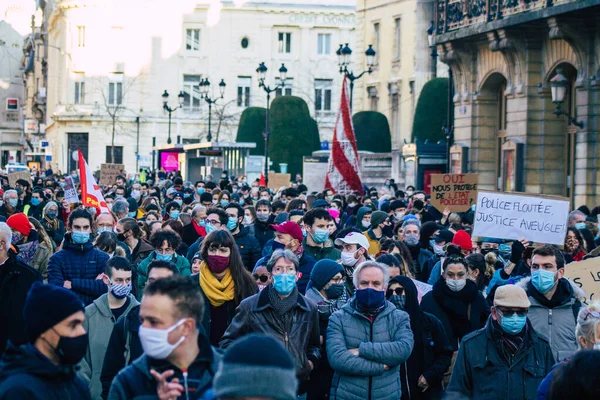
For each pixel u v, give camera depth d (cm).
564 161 3553
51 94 10762
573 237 1658
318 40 9669
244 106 9644
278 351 504
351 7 9656
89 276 1286
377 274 1014
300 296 1041
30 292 681
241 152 6088
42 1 12331
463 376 972
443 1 3931
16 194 2325
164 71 9525
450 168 4059
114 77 9475
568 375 578
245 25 9600
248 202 2797
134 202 2661
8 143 14250
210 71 9569
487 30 3566
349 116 3028
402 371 1072
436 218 2397
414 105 6712
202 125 9562
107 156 9500
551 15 3153
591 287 1285
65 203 2417
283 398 497
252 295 1136
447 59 3984
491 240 1702
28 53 13450
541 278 1080
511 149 3616
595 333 883
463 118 4022
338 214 2259
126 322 904
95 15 9469
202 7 9525
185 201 2638
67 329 673
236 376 497
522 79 3584
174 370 645
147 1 9456
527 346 963
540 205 1556
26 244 1506
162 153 6969
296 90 9650
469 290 1178
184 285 643
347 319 1020
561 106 3409
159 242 1334
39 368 657
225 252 1134
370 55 3875
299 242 1330
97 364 1020
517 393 955
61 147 9581
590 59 3234
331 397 1025
